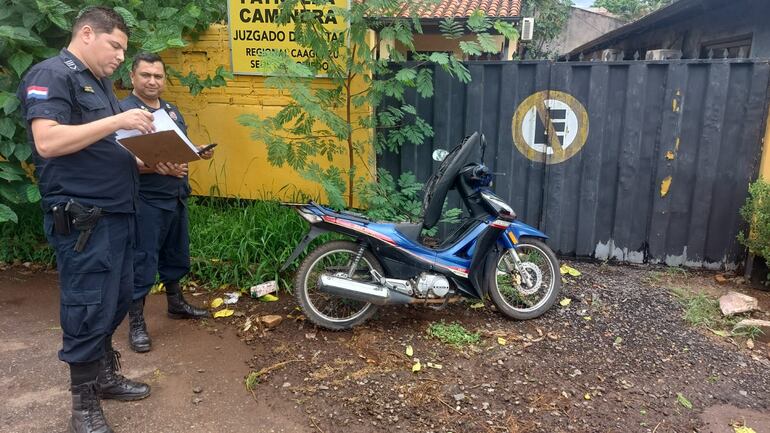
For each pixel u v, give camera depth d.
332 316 3.94
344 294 3.57
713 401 3.08
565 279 4.73
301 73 3.76
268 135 4.08
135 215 2.70
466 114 5.06
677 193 4.95
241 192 5.38
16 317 3.92
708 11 6.82
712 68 4.66
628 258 5.16
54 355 3.41
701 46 7.40
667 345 3.67
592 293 4.45
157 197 3.31
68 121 2.32
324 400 3.00
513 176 5.16
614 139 4.97
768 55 5.43
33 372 3.22
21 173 4.40
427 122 5.12
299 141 4.54
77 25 2.42
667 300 4.36
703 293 4.45
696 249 5.02
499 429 2.79
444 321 3.92
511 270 4.01
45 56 4.32
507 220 3.73
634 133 4.89
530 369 3.34
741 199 4.84
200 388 3.08
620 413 2.95
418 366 3.31
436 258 3.77
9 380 3.14
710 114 4.75
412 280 3.75
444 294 3.71
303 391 3.07
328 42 4.46
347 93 4.58
